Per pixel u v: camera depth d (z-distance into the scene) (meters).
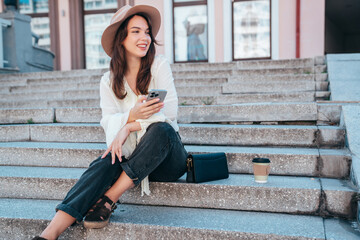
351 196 1.90
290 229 1.74
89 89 4.75
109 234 1.87
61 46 8.80
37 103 4.50
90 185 1.78
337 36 14.59
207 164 2.15
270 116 3.13
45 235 1.67
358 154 2.21
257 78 4.64
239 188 2.04
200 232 1.76
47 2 9.05
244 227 1.77
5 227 1.98
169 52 8.10
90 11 9.05
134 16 2.00
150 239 1.82
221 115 3.25
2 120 3.71
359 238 1.62
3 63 6.59
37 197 2.34
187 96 4.03
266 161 2.10
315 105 3.02
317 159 2.29
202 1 8.20
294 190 1.98
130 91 2.09
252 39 8.04
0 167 2.70
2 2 8.59
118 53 2.04
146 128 1.91
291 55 7.50
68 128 3.08
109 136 1.92
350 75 4.13
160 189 2.14
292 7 7.43
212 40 7.93
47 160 2.72
